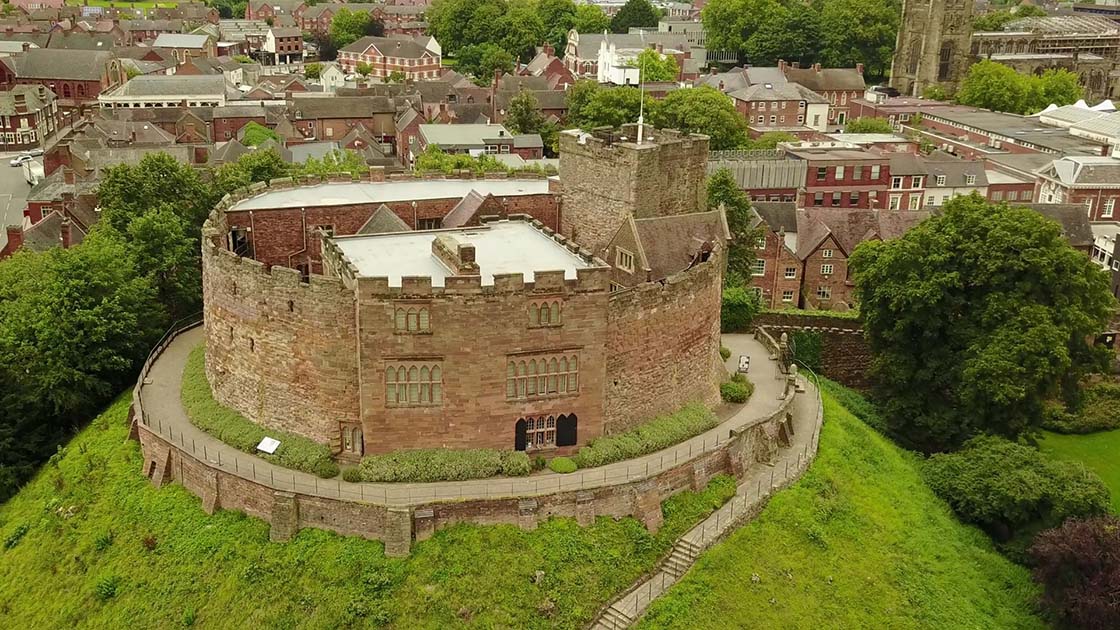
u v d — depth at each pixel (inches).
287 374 2623.0
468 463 2490.2
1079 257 3440.0
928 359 3489.2
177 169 3833.7
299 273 2522.1
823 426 3144.7
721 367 3267.7
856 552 2600.9
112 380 3228.3
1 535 2664.9
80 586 2395.4
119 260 3284.9
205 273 2844.5
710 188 4212.6
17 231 4360.2
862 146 6437.0
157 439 2625.5
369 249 2773.1
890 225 4699.8
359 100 7770.7
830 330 3863.2
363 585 2249.0
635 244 3090.6
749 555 2486.5
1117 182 5807.1
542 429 2593.5
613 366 2679.6
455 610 2218.3
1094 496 2903.5
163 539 2434.8
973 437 3302.2
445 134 6619.1
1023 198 6102.4
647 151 3120.1
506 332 2461.9
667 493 2573.8
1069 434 3846.0
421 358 2437.3
